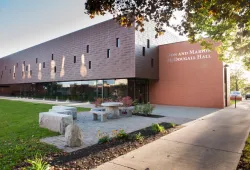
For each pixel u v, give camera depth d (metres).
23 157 4.28
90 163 3.94
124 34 18.42
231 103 21.56
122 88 19.08
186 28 5.14
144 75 18.38
